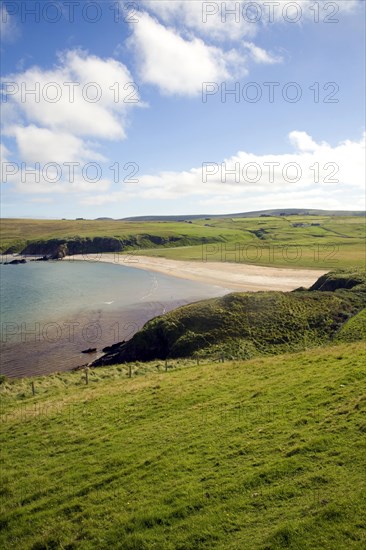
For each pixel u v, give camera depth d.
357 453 15.81
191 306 59.25
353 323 49.16
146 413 26.14
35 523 15.94
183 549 12.83
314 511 12.90
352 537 11.51
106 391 33.16
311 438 17.86
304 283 104.56
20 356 56.31
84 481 18.52
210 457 18.41
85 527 14.96
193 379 33.19
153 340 53.72
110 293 104.12
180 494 15.74
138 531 14.10
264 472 15.91
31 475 19.88
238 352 45.53
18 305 91.62
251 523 13.32
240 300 58.16
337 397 22.22
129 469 18.66
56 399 32.94
